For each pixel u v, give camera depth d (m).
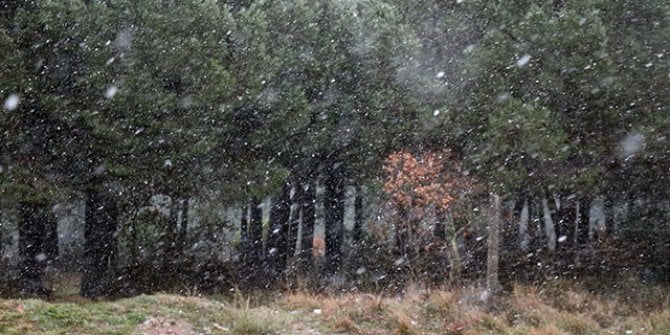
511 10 16.53
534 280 17.05
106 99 14.67
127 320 10.00
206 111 16.06
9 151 15.00
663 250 18.34
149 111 15.12
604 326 12.95
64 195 15.28
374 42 17.97
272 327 10.82
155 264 17.92
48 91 14.85
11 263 19.16
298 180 21.22
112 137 14.76
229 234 22.38
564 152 15.38
